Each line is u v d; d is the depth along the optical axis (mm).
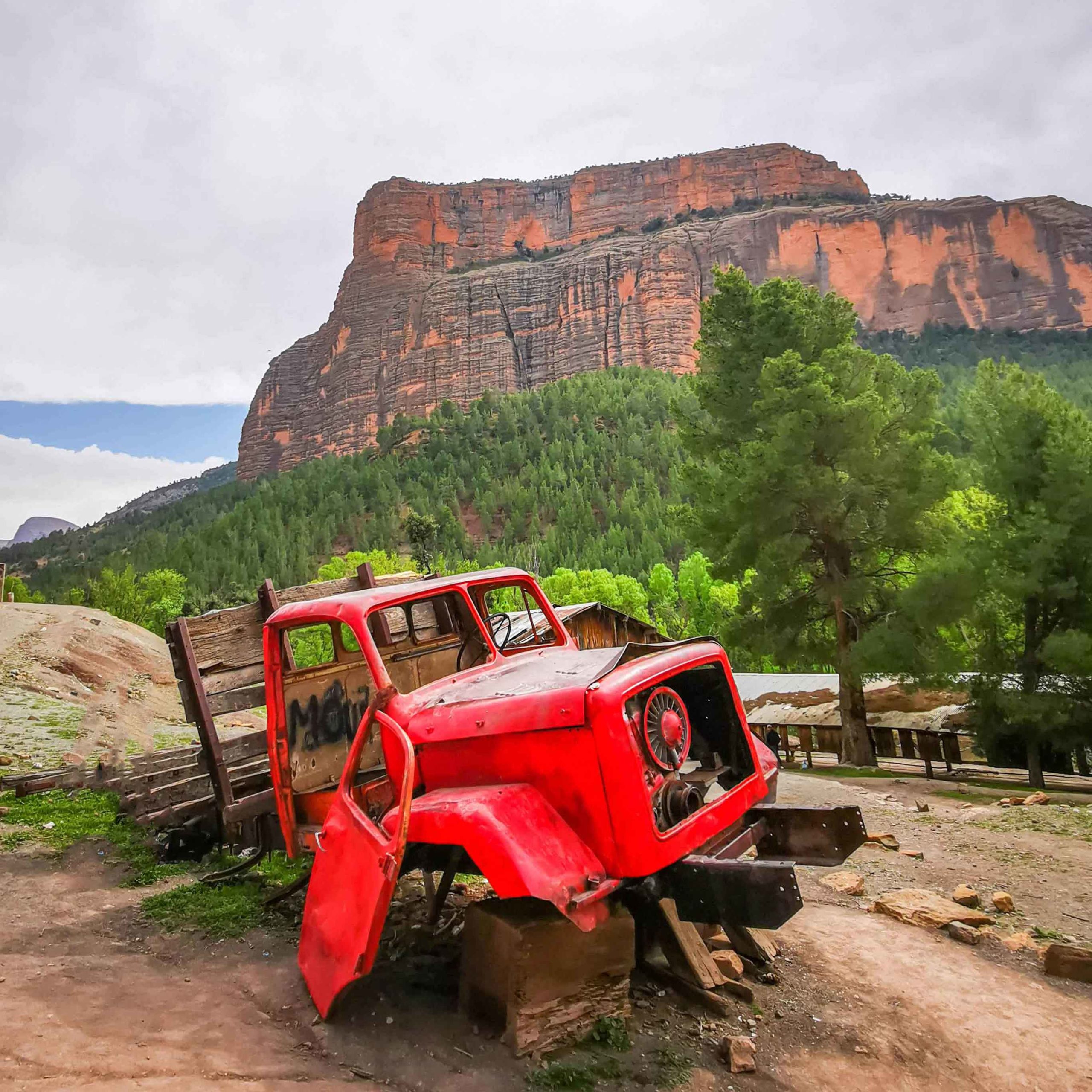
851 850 4387
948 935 5887
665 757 3986
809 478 21500
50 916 5629
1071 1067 3969
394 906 5617
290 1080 3365
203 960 4848
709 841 4262
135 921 5574
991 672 20672
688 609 74250
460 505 164375
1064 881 7715
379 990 4301
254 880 6355
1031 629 20391
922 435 22297
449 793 3947
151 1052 3512
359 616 4781
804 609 23656
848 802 13672
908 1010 4492
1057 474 20094
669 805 3910
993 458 21906
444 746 4184
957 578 19969
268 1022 3973
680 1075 3615
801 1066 3840
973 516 26375
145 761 8953
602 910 3439
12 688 17109
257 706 6520
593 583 75375
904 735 24500
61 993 4156
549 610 5949
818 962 5125
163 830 7211
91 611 33969
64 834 7762
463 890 5934
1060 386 163500
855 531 21922
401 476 177125
